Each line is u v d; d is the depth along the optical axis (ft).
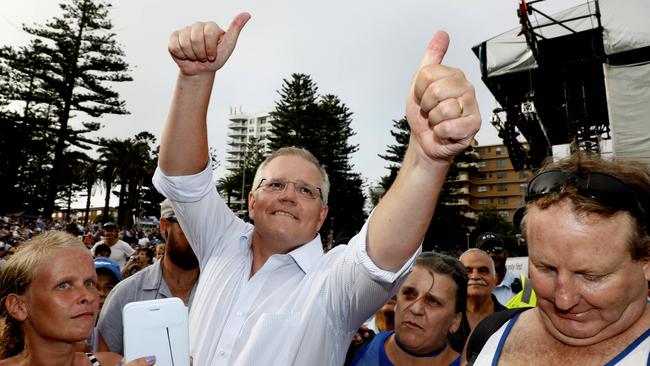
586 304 2.73
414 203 3.63
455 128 2.80
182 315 4.66
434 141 3.24
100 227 125.39
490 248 13.25
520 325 3.41
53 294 4.60
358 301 4.41
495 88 38.34
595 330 2.79
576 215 2.66
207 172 5.75
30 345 4.74
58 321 4.58
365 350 6.17
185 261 7.84
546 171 2.94
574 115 36.73
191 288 8.09
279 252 5.69
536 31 33.04
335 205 140.67
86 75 106.73
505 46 35.22
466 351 3.76
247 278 5.64
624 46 27.53
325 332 4.70
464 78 2.90
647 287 2.82
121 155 167.53
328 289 4.76
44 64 104.58
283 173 5.65
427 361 5.74
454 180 143.74
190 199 5.81
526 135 45.42
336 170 140.26
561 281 2.71
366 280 4.17
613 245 2.61
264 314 4.92
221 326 5.32
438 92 2.83
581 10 32.14
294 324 4.86
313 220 5.62
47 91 108.58
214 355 5.14
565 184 2.73
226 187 191.21
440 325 5.62
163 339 4.52
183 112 5.21
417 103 3.36
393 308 8.74
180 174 5.59
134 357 4.40
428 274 5.73
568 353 3.01
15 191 127.24
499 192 308.60
